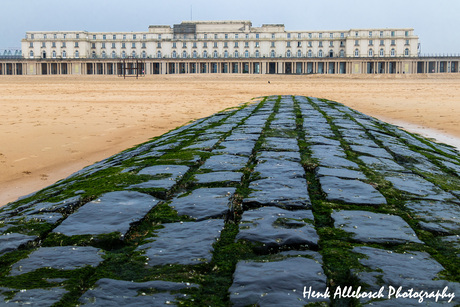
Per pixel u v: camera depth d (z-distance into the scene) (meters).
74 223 3.76
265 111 15.23
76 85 51.59
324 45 114.38
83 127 15.88
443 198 4.75
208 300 2.45
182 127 12.95
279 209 4.04
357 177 5.45
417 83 58.78
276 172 5.58
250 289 2.54
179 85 51.69
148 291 2.54
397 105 25.03
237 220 3.85
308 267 2.83
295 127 10.57
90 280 2.70
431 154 8.52
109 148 12.19
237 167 5.97
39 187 8.43
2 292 2.52
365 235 3.45
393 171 6.16
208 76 88.50
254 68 117.50
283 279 2.65
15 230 3.70
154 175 5.52
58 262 2.96
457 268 2.89
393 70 112.06
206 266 2.88
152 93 36.22
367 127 11.34
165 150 7.94
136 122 17.53
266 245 3.19
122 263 2.95
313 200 4.45
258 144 8.02
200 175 5.48
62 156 11.12
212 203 4.23
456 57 109.38
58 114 19.98
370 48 110.38
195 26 117.44
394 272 2.77
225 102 27.53
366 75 92.81
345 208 4.19
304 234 3.40
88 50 117.81
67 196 4.91
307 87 47.38
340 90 41.59
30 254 3.11
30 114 19.81
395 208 4.25
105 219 3.83
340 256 3.01
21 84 55.19
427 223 3.82
